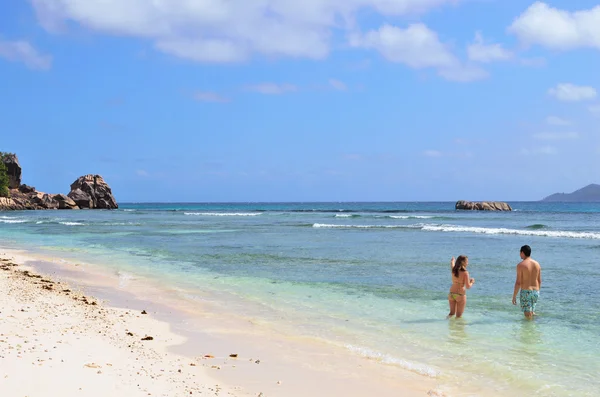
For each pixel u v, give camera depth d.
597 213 82.81
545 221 56.78
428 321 11.07
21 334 8.20
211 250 25.77
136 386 6.33
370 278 16.75
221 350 8.84
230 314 11.69
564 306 12.52
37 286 14.08
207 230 42.66
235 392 6.72
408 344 9.34
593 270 18.36
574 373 7.79
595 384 7.34
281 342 9.43
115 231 41.41
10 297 11.63
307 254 23.75
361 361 8.34
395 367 8.05
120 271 18.44
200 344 9.20
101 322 10.15
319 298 13.55
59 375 6.35
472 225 49.66
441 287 15.10
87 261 21.36
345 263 20.48
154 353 8.28
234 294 14.09
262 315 11.61
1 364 6.50
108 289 14.77
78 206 117.75
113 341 8.67
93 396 5.75
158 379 6.80
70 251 25.50
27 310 10.25
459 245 28.20
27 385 5.88
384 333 10.09
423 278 16.75
